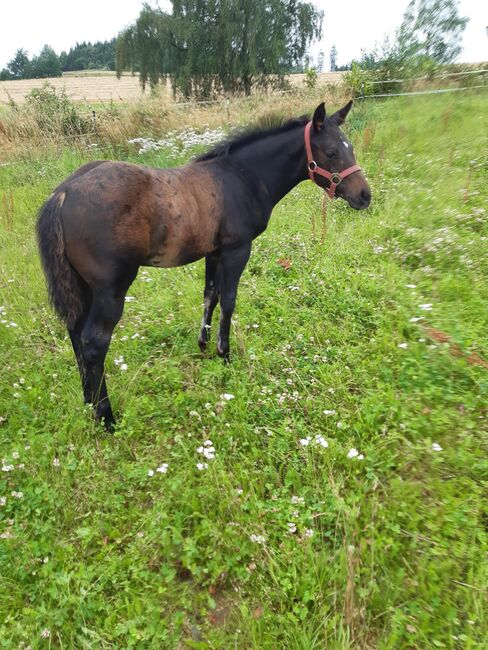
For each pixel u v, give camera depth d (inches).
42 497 104.6
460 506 102.9
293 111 432.1
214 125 406.3
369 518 100.3
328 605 85.5
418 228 239.8
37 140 394.0
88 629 82.4
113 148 401.4
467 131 389.1
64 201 113.0
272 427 127.3
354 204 148.3
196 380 148.6
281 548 95.3
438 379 140.3
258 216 146.3
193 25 820.0
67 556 95.0
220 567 91.7
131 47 888.3
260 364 151.2
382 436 122.2
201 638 83.1
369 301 182.2
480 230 238.7
